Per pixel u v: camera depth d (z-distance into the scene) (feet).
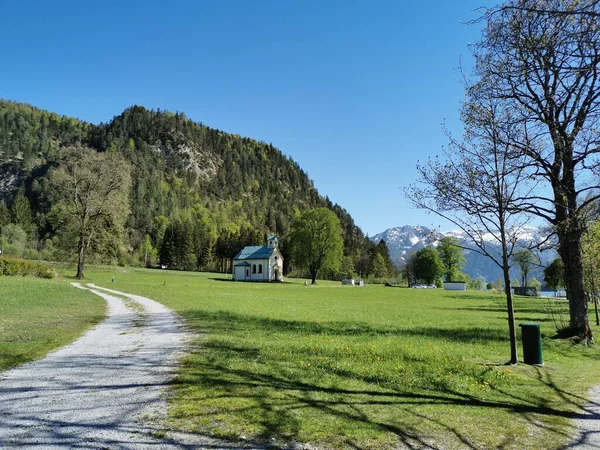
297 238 309.42
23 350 38.09
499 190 36.88
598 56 22.03
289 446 17.84
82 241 172.14
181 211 630.33
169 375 29.09
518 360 40.96
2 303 72.95
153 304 88.02
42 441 17.92
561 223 48.24
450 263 385.29
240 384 26.81
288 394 25.00
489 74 38.83
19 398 23.95
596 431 21.57
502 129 39.24
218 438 18.47
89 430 19.21
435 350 44.11
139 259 437.17
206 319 63.41
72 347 40.24
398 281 470.80
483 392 28.53
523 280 298.35
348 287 284.82
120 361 33.83
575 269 56.75
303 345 42.73
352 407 23.13
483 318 91.56
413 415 22.34
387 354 40.04
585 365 41.14
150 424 19.97
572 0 23.53
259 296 141.08
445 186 38.73
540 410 24.98
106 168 174.81
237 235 485.97
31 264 150.82
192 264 437.58
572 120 47.03
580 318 56.29
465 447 18.49
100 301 90.22
